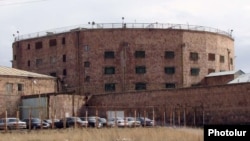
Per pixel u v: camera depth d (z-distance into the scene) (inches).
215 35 4254.4
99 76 3934.5
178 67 4008.4
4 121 2349.9
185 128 2354.8
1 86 3216.0
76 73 3993.6
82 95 3267.7
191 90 2839.6
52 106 3070.9
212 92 2738.7
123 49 3944.4
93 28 3978.8
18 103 3284.9
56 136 1727.4
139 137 1621.6
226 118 2657.5
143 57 3966.5
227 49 4402.1
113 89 3927.2
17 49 4439.0
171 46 4010.8
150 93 3026.6
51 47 4178.2
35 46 4301.2
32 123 2466.8
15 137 1729.8
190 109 2832.2
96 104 3275.1
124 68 3932.1
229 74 3922.2
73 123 2497.5
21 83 3336.6
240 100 2600.9
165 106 2947.8
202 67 4121.6
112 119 2669.8
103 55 3951.8
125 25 3973.9
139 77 3937.0
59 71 4099.4
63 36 4104.3
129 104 3120.1
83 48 3986.2
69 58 4045.3
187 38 4069.9
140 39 3969.0
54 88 3585.1
